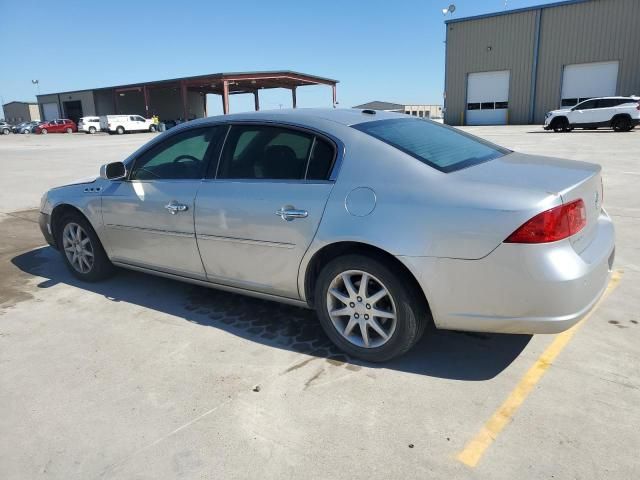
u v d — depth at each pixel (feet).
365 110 12.01
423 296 9.49
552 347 10.57
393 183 9.43
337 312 10.37
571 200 8.61
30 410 9.07
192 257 12.35
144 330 12.10
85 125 154.40
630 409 8.44
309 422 8.44
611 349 10.38
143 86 165.27
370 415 8.55
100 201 14.02
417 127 11.62
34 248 19.84
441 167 9.55
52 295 14.62
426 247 8.86
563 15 98.84
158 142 13.08
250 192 11.00
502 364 10.00
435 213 8.84
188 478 7.33
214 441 8.07
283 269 10.73
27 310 13.58
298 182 10.44
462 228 8.60
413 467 7.34
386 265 9.39
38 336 11.99
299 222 10.17
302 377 9.82
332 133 10.37
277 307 13.17
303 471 7.36
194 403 9.09
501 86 109.19
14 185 36.86
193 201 11.89
